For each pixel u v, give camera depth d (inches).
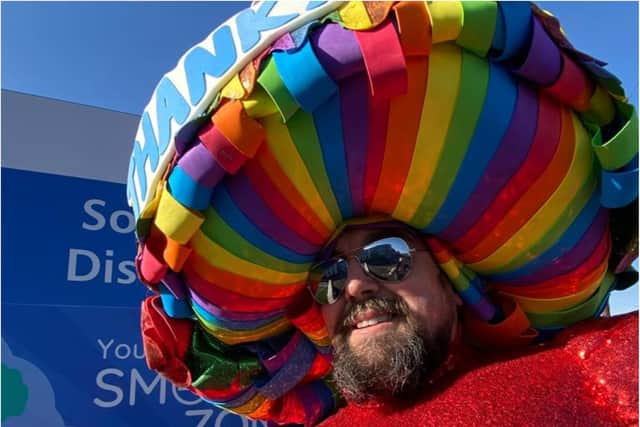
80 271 98.2
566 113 45.3
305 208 47.7
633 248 51.0
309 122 43.2
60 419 90.8
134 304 101.9
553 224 46.7
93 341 96.3
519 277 51.2
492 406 42.3
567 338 46.9
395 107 42.3
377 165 45.4
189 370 62.1
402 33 39.3
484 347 56.7
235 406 66.5
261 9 42.6
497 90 42.8
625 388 39.9
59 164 100.3
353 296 53.0
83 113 104.2
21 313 91.7
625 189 45.1
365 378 50.6
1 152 95.7
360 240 53.1
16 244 93.9
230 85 41.9
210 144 43.1
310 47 39.8
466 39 41.3
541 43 41.8
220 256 49.8
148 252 50.9
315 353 65.9
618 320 46.0
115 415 95.0
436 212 48.3
